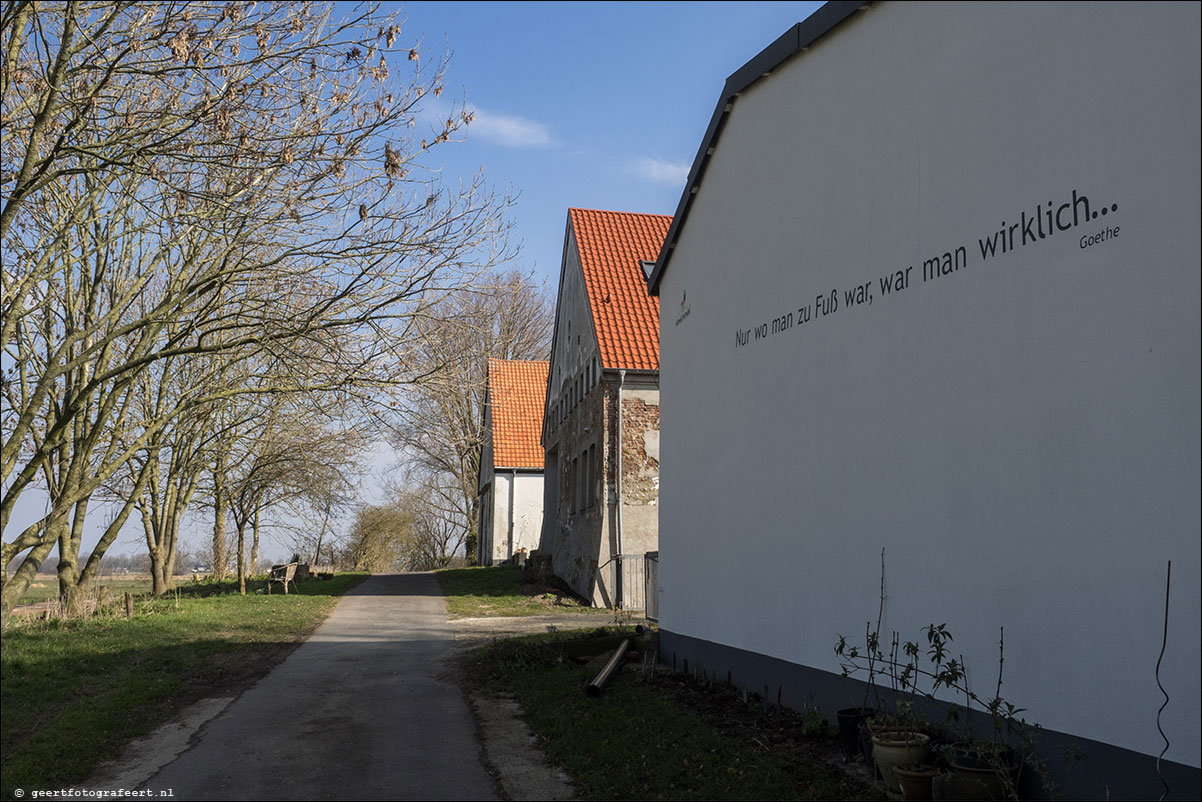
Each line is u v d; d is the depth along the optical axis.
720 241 11.82
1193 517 4.80
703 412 12.23
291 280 13.16
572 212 26.92
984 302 6.53
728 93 11.13
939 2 7.24
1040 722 5.79
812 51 9.34
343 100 12.08
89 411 18.50
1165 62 5.09
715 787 6.82
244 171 11.98
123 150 11.50
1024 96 6.22
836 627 8.41
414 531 57.84
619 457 21.53
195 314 14.80
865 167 8.24
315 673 12.30
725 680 10.95
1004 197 6.37
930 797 6.22
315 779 7.20
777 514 9.73
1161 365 5.04
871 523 7.89
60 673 11.30
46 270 14.73
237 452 27.42
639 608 20.92
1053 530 5.76
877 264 7.97
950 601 6.76
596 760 7.70
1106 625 5.32
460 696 10.73
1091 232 5.57
